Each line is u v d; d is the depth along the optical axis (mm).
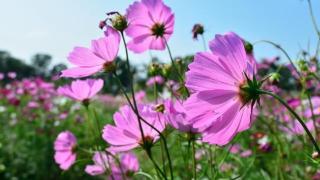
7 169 1907
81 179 1733
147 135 430
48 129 2154
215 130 353
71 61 437
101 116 2146
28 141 2092
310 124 763
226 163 781
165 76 585
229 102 349
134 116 430
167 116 429
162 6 484
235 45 355
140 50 502
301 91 786
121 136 431
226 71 351
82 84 606
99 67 429
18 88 3072
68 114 2484
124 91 410
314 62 691
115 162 625
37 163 1929
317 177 715
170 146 772
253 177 743
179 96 519
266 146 784
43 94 2732
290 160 812
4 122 2420
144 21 490
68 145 711
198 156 668
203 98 349
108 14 417
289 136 918
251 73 354
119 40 423
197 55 356
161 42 502
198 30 609
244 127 354
